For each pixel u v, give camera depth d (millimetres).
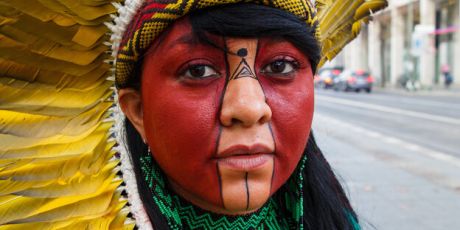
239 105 679
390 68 27188
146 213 771
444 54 24156
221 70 700
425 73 23438
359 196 4492
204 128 692
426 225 3754
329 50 987
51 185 671
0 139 652
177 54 688
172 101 699
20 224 643
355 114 12312
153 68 715
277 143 722
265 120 703
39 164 671
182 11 671
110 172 749
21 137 665
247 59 697
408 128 9461
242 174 705
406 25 24938
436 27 23000
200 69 695
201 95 696
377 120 10938
